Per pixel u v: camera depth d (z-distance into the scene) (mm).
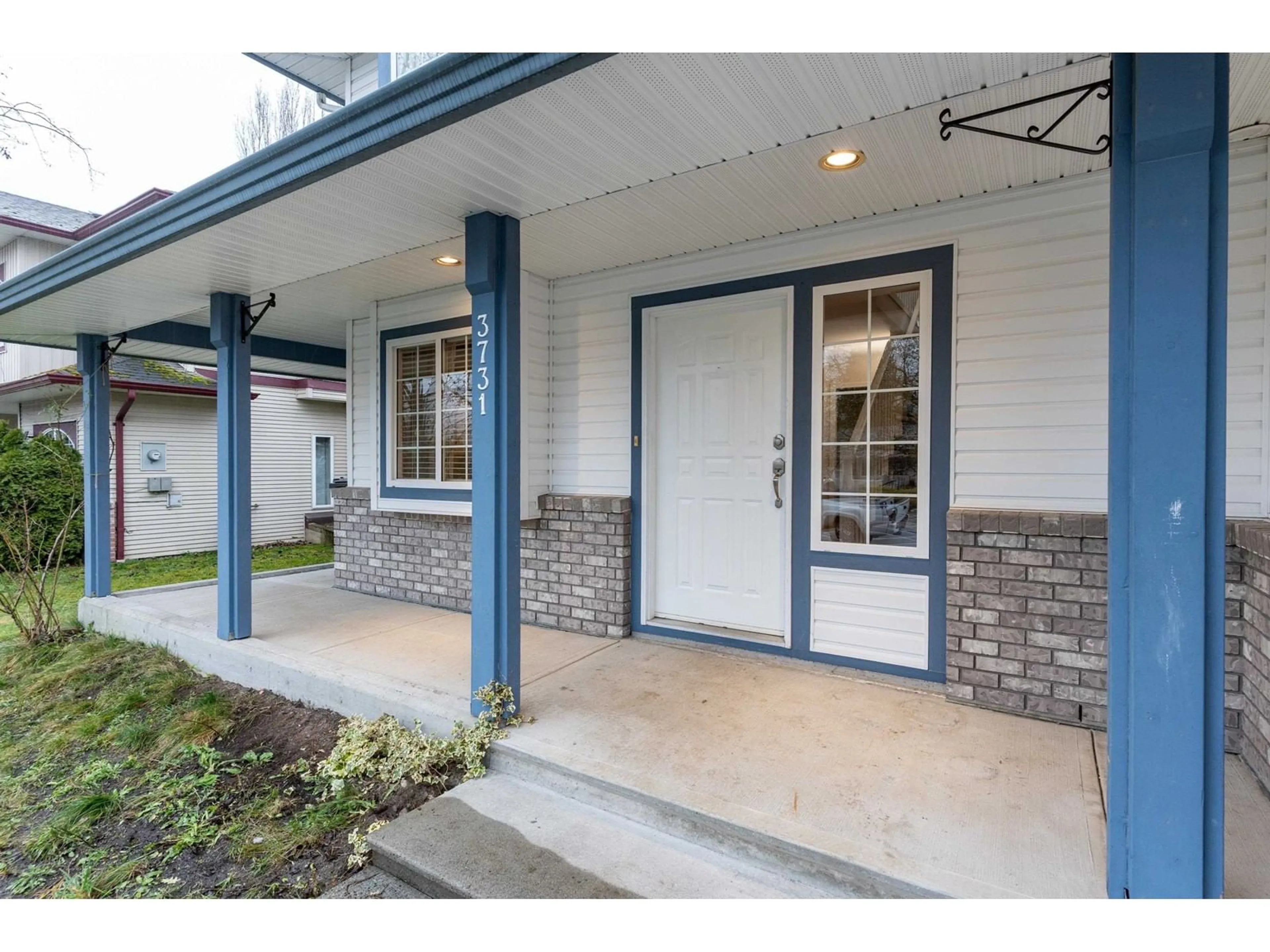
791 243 3705
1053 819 2166
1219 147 1597
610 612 4320
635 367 4309
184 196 3014
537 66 1847
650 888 2037
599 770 2518
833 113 2119
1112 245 1720
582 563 4438
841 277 3549
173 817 2693
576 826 2367
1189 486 1595
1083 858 1965
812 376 3656
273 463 11773
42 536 6461
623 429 4387
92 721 3645
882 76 1904
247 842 2477
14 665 4734
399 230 3123
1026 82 2168
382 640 4344
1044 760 2570
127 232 3441
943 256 3264
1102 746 2689
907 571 3410
